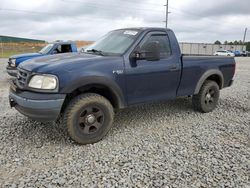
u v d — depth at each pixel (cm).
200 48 5734
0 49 3491
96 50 448
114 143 377
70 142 378
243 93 775
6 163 313
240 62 2558
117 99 393
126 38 432
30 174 288
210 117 515
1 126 438
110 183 270
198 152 346
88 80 352
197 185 268
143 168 301
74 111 352
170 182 273
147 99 434
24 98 337
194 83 503
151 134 415
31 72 345
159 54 417
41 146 363
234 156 335
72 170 297
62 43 1046
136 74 405
